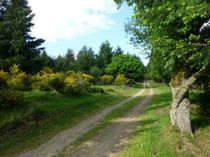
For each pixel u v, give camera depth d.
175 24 12.81
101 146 14.05
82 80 41.53
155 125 18.03
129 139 15.24
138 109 28.75
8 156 12.86
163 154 11.87
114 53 105.81
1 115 20.28
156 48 13.83
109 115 24.56
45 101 27.44
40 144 14.74
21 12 49.75
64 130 18.19
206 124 18.23
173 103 16.05
